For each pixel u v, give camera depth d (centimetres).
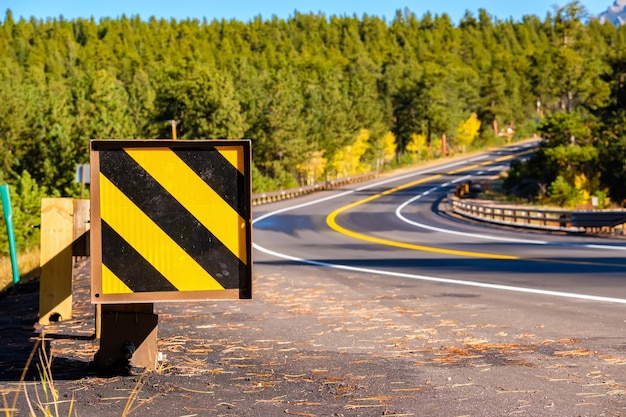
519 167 7231
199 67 10388
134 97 12606
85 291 1221
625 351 666
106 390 514
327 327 820
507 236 2728
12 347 703
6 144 10025
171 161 511
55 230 841
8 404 481
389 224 3678
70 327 812
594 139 6694
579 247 2136
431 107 14288
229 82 10388
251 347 693
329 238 2881
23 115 10194
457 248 2223
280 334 772
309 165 10244
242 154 515
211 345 703
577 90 10100
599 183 6066
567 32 13962
